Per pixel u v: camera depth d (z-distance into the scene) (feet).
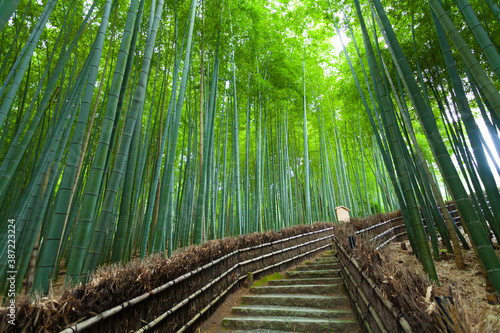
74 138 5.27
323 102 26.23
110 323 4.78
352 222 17.53
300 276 13.37
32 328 3.36
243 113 22.65
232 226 17.71
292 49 21.61
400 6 11.56
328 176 25.41
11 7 3.54
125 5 13.69
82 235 4.92
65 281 4.42
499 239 9.73
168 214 10.75
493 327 2.92
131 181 7.15
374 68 8.18
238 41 16.94
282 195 20.03
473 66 4.87
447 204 22.13
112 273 5.17
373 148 24.99
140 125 7.88
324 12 15.62
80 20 12.51
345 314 8.84
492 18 9.82
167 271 6.91
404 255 12.13
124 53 6.10
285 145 21.83
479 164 6.29
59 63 8.29
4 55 11.51
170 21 14.05
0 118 5.82
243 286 12.60
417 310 3.71
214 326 9.02
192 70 15.61
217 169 16.71
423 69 12.80
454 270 9.65
